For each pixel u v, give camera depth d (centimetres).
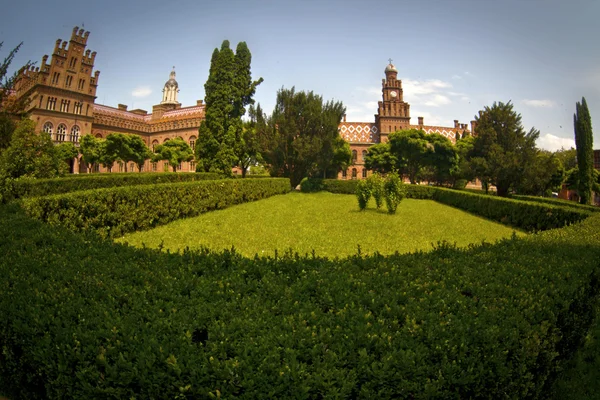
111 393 238
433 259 477
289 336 258
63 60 6125
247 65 3362
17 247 469
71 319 287
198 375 231
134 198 1141
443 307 316
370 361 242
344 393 225
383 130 7062
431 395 235
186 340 255
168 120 7700
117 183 1952
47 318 286
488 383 262
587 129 3278
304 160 3131
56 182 1382
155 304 309
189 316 286
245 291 350
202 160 3281
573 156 5584
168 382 233
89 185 1675
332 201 2400
